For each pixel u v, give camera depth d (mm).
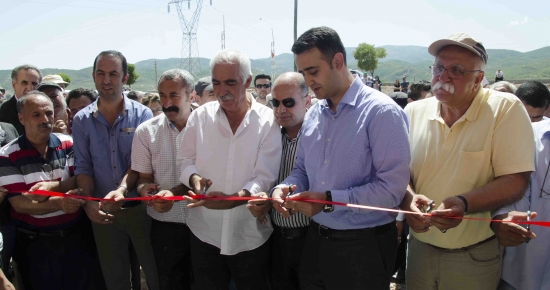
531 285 2426
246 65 2590
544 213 2393
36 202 2744
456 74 2066
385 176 2072
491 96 2176
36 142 2990
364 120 2131
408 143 2129
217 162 2744
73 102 4820
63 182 3008
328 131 2291
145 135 3088
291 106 2697
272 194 2373
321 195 2102
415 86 6012
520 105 2086
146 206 3410
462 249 2230
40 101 2920
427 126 2381
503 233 1958
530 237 1842
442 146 2268
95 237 3355
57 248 3029
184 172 2746
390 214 2258
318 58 2084
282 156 2939
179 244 3094
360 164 2172
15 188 2854
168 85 2934
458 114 2230
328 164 2264
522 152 2025
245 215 2729
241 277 2812
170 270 3137
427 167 2332
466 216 2178
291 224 2770
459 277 2246
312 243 2408
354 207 2012
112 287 3426
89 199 2672
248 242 2758
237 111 2734
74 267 3148
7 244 3414
